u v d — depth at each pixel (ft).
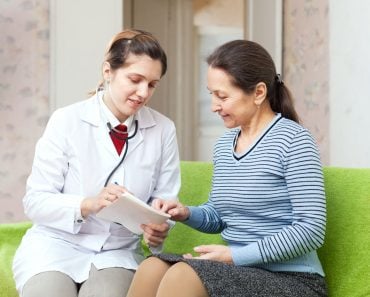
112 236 7.36
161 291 5.71
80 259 7.11
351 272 6.54
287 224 6.31
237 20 19.38
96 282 6.74
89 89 13.91
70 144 7.22
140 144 7.45
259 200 6.38
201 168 8.49
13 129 14.15
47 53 14.11
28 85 14.12
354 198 6.75
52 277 6.70
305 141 6.24
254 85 6.43
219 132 19.17
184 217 6.98
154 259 6.19
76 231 7.07
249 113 6.54
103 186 7.25
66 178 7.29
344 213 6.77
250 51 6.47
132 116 7.42
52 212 7.00
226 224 6.95
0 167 14.16
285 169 6.25
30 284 6.68
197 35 19.25
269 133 6.47
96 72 13.91
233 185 6.57
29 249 7.14
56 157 7.18
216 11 19.27
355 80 10.84
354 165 10.91
